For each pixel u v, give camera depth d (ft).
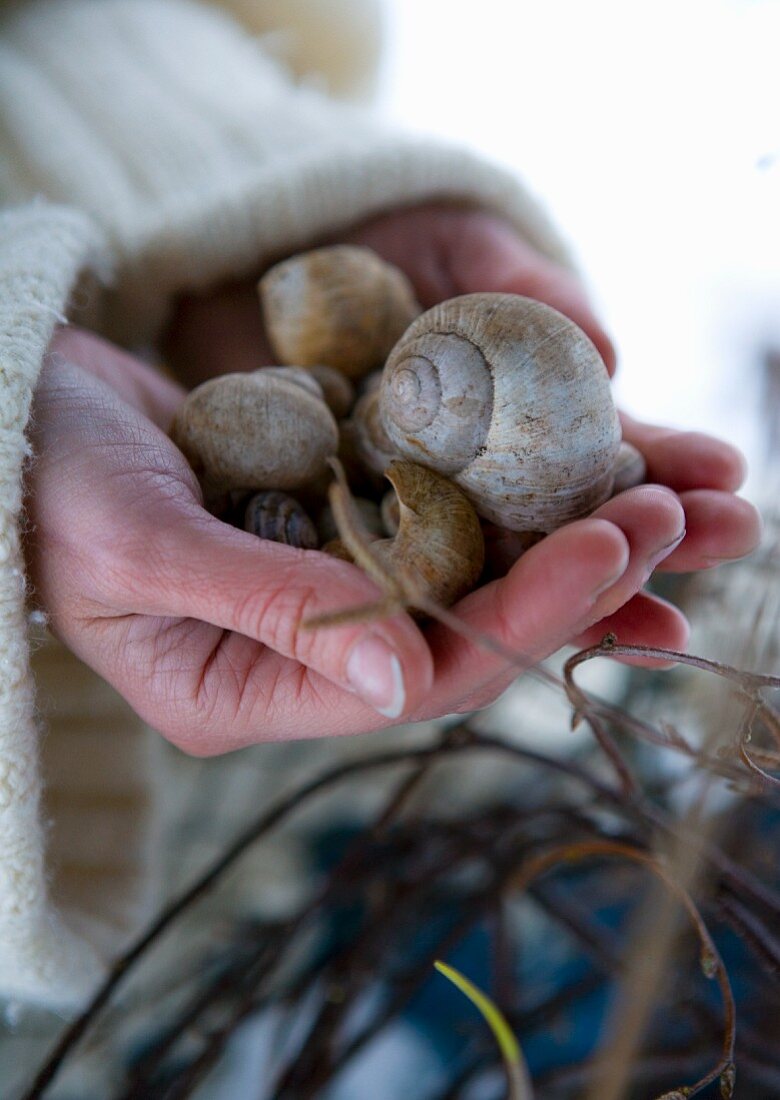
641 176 1.72
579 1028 0.98
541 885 0.88
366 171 1.18
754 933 0.71
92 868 0.97
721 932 0.91
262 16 1.90
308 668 0.67
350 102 2.02
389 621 0.60
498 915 0.85
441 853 0.91
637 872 0.88
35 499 0.68
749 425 1.18
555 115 1.88
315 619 0.60
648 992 0.68
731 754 0.66
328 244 1.25
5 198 1.25
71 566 0.68
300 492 0.78
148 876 1.02
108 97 1.42
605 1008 0.99
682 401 1.62
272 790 1.33
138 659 0.70
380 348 0.89
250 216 1.17
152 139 1.31
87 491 0.68
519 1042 0.84
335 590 0.61
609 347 0.95
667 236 1.64
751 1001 0.87
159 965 1.04
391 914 0.87
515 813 0.90
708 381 1.52
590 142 1.80
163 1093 0.84
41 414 0.72
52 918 0.81
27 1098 0.73
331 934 1.08
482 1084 0.94
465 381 0.67
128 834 1.01
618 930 0.99
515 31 1.91
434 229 1.23
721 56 1.44
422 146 1.20
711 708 0.79
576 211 1.76
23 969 0.82
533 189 1.30
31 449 0.68
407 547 0.67
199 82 1.49
